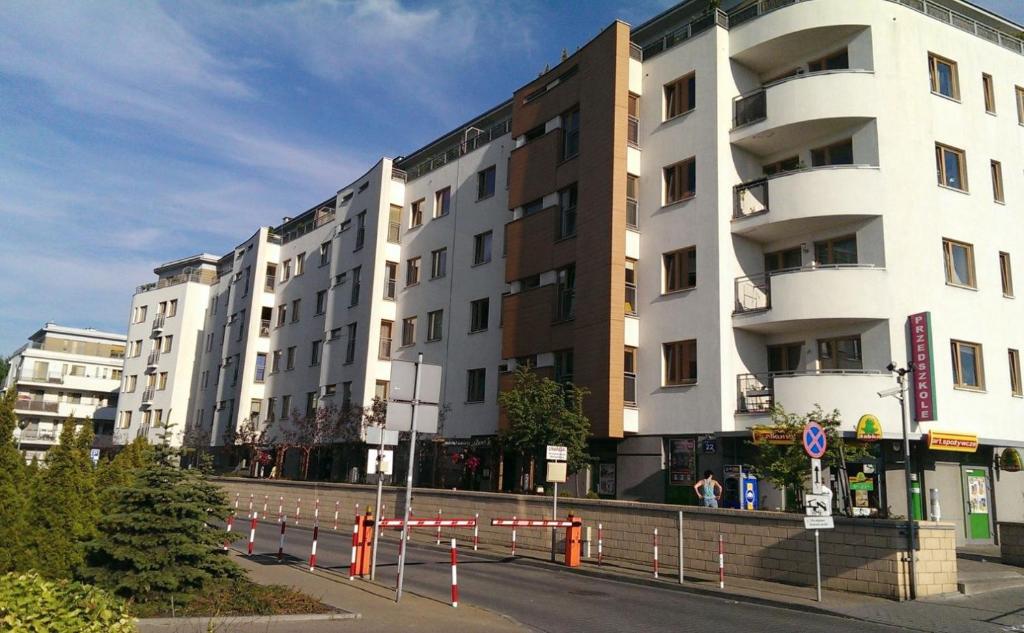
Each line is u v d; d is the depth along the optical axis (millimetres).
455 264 34375
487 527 22719
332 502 30641
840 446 17375
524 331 28672
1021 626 11641
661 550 17719
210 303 59062
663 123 26000
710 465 22422
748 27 24656
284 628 9273
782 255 24344
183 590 10562
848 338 22250
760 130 23641
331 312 41469
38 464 11289
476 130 35656
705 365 23094
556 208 28109
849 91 22594
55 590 5988
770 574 15539
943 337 21891
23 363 75812
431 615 10680
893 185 22109
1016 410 23078
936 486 21234
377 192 38688
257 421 47125
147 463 11297
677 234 24750
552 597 13250
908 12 23609
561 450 19594
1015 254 24359
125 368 63875
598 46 27156
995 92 25156
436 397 12930
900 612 12539
